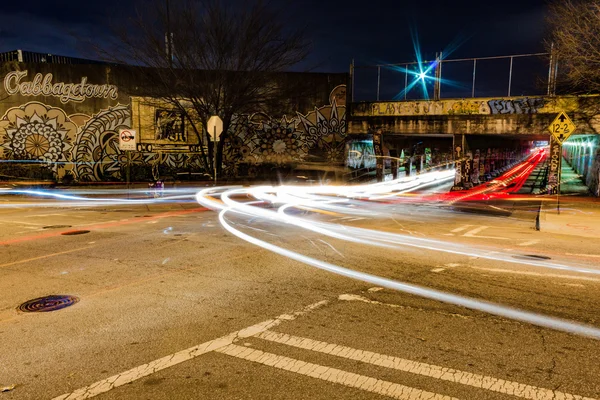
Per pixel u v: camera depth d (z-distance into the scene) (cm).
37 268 787
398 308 590
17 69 2722
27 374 411
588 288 682
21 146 2755
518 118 2408
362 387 389
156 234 1118
